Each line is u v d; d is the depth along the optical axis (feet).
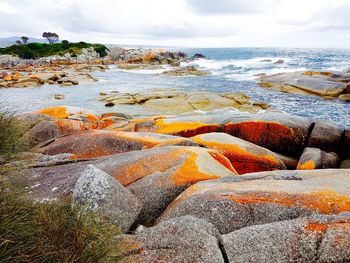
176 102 78.38
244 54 404.77
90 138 32.45
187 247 12.92
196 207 17.33
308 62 216.54
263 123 38.55
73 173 22.08
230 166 27.17
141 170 22.84
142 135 33.09
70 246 10.27
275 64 205.57
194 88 109.60
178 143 30.48
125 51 287.07
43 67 185.26
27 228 9.79
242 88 108.37
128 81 132.46
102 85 120.78
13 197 10.84
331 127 38.14
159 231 13.93
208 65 211.61
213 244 12.96
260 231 13.53
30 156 19.38
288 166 35.40
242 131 39.17
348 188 17.54
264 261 12.24
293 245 12.64
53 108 50.80
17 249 9.11
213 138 33.24
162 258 12.53
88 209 12.83
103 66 194.29
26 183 20.53
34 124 41.01
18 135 18.29
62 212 11.58
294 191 17.17
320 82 97.81
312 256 12.16
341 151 37.86
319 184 18.65
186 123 41.06
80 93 100.89
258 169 31.07
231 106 74.95
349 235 12.37
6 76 133.08
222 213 16.60
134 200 18.43
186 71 160.04
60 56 234.17
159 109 75.36
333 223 13.35
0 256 8.74
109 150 31.14
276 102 83.56
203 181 21.39
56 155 28.58
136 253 12.87
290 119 39.42
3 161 16.38
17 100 86.99
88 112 52.31
